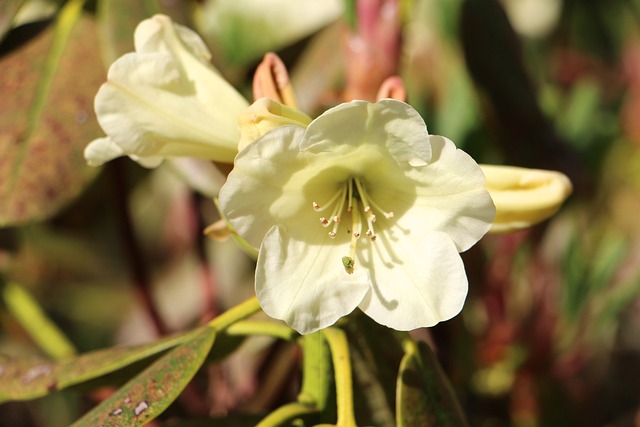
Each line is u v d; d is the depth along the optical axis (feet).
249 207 1.36
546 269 1.95
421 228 1.39
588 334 1.96
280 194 1.37
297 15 1.90
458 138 1.95
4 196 1.57
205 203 1.96
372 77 1.66
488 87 1.87
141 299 1.84
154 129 1.42
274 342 1.81
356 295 1.38
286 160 1.36
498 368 1.91
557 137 1.89
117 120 1.41
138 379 1.41
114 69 1.40
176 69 1.42
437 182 1.37
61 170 1.60
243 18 1.90
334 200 1.41
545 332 1.92
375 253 1.39
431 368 1.45
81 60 1.66
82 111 1.63
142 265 1.84
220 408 1.80
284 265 1.37
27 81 1.64
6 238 1.89
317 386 1.47
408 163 1.37
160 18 1.45
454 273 1.37
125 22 1.62
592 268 1.96
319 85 1.81
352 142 1.36
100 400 1.75
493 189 1.42
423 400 1.43
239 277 2.00
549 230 1.92
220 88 1.43
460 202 1.37
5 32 1.63
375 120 1.35
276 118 1.36
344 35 1.67
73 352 1.79
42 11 1.78
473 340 1.90
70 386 1.49
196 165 1.62
